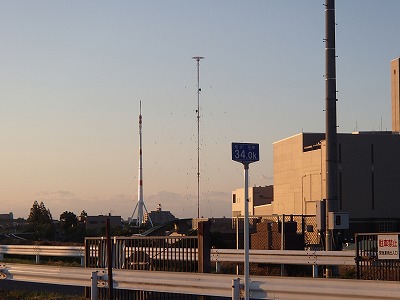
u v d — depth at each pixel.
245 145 15.88
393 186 80.19
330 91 36.75
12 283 31.36
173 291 20.05
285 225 38.72
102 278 22.25
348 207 79.06
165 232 63.34
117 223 160.50
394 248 22.58
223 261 33.38
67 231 118.44
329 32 37.41
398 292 15.13
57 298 24.92
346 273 28.42
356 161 79.81
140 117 128.88
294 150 88.69
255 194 111.06
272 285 17.33
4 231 139.75
